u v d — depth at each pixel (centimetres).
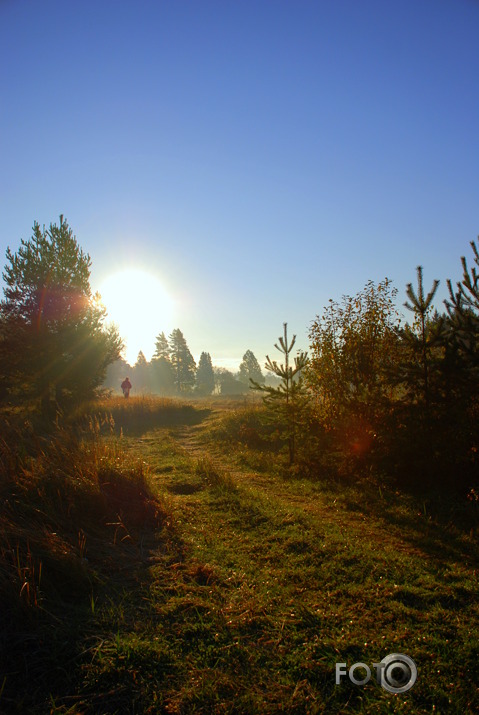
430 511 786
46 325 2055
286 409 1190
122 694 318
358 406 1062
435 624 407
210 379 10175
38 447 790
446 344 885
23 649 361
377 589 475
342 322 1173
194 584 481
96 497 655
